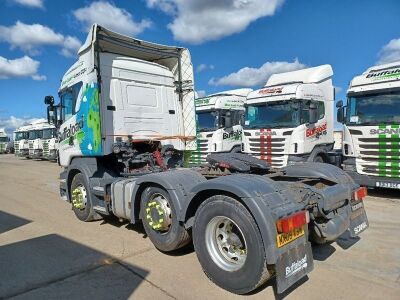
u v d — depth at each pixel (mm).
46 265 4496
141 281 3975
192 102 7344
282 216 3430
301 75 12055
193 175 4793
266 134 11031
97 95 5930
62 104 7199
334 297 3543
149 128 6812
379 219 6500
